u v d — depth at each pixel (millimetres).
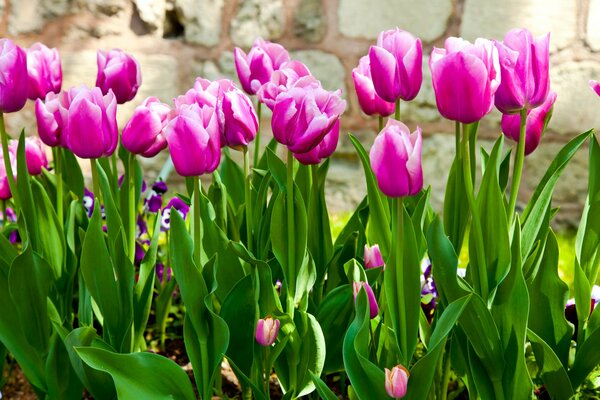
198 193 1153
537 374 1262
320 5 2344
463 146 1079
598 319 1197
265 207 1297
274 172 1274
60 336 1188
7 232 1377
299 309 1205
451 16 2318
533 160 2387
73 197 1413
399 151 1012
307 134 1078
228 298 1180
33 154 1364
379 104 1227
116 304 1207
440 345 1051
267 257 1278
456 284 1105
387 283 1091
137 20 2359
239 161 2373
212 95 1160
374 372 1065
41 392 1244
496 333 1106
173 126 1090
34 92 1314
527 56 1058
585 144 2365
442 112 1057
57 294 1316
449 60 1023
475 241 1102
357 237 1295
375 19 2336
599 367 1316
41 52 1312
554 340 1212
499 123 2357
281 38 2373
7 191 1417
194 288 1136
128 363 1118
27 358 1228
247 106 1146
